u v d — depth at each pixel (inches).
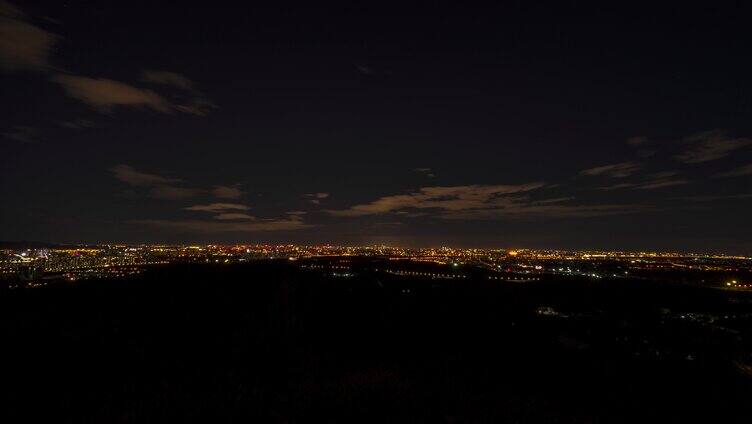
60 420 283.4
